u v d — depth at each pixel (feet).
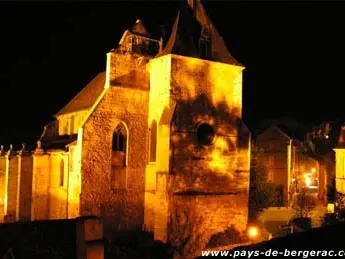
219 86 115.44
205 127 112.37
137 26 118.62
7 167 125.08
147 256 96.12
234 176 115.55
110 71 111.45
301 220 123.65
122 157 112.68
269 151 197.67
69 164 113.50
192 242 106.42
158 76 112.78
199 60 111.96
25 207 121.60
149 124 115.44
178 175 106.01
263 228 126.00
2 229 53.67
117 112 111.45
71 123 146.00
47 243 52.01
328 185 190.19
